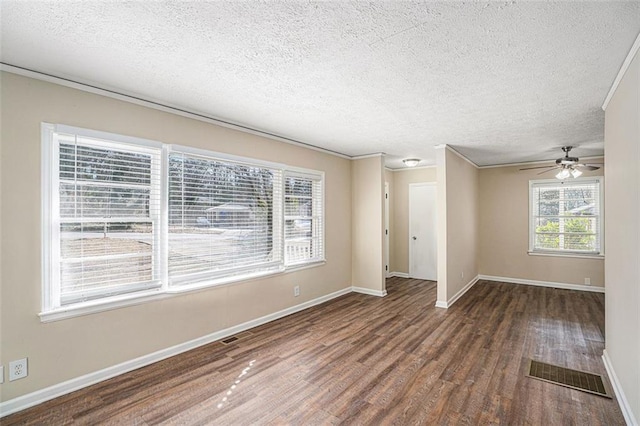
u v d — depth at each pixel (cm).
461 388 244
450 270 474
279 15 162
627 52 198
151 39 185
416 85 250
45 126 227
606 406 222
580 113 316
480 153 523
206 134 329
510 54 202
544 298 506
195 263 319
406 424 202
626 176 215
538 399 229
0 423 201
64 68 221
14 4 151
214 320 334
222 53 202
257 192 387
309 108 304
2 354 210
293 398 231
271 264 400
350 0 150
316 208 487
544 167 578
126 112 269
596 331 362
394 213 686
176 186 304
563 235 577
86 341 245
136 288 274
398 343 329
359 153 525
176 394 234
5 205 212
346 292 538
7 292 212
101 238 256
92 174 252
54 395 228
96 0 149
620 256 231
